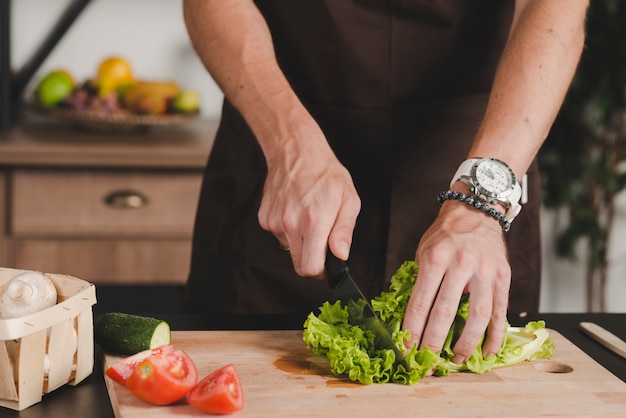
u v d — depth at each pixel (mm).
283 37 1536
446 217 1173
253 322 1350
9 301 1042
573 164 3084
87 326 1086
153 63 3096
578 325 1380
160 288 2693
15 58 3025
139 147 2555
